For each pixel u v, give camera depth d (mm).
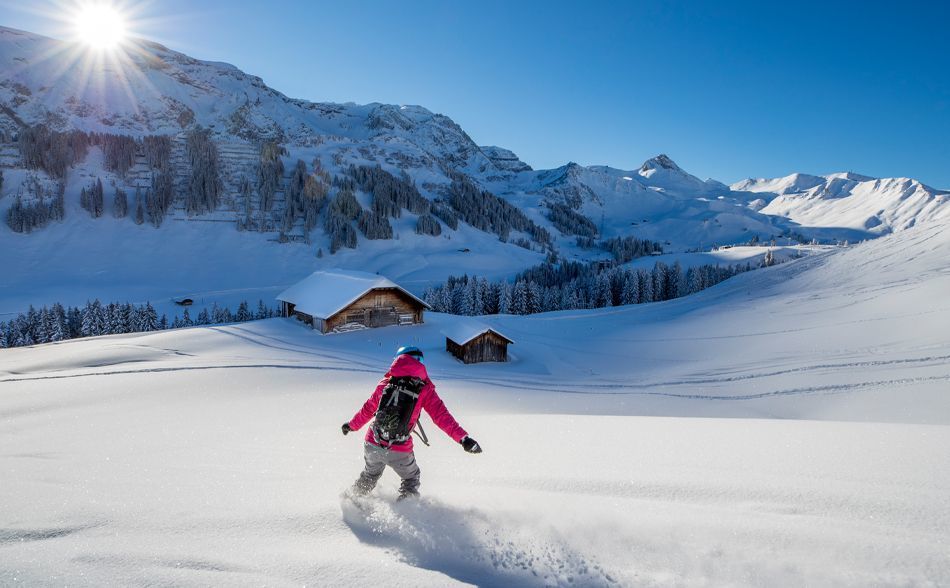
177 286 122375
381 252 165750
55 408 12359
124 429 8438
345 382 19688
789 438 5738
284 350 31734
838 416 18781
